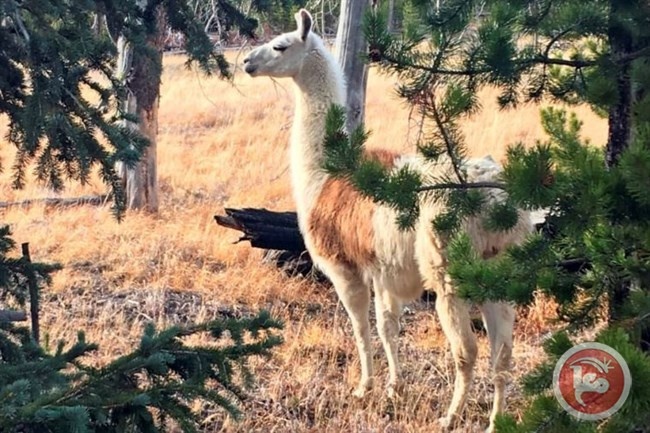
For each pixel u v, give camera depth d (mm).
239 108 57906
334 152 10703
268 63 18047
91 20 11398
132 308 21797
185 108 59750
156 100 31297
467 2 10695
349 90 24297
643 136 8938
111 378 9328
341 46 24234
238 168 39969
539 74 11273
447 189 11078
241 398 10180
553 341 8289
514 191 9391
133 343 19281
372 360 17578
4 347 9961
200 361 10000
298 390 17281
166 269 24219
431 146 10867
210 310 21656
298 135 18047
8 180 34688
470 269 9805
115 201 10891
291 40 18000
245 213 23641
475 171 14031
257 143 45000
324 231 17219
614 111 11062
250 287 22984
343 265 17250
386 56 10648
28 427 8180
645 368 7434
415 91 10688
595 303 9477
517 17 10602
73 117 10609
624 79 10891
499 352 15078
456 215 11258
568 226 9305
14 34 10031
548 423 8078
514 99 11312
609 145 11172
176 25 12203
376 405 16938
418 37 10797
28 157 10984
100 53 10391
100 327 20188
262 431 15562
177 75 70250
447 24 10680
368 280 17234
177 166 40375
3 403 7980
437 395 17281
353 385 17906
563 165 10547
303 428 15680
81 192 34750
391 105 53125
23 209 30953
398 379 17438
